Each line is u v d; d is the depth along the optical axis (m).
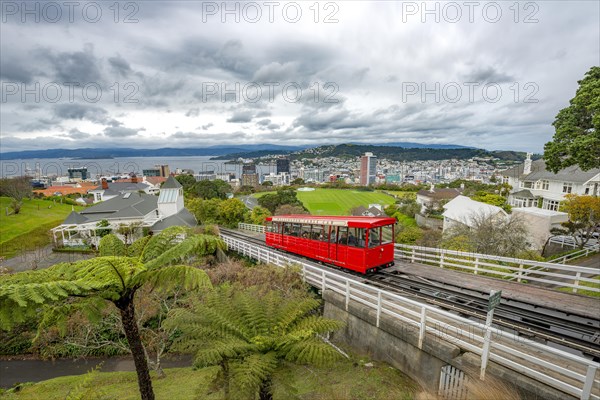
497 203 45.59
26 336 16.67
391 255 14.38
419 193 69.31
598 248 22.97
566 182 38.09
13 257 31.72
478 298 10.58
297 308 8.42
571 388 5.68
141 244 8.27
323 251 15.87
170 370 13.61
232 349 6.73
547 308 9.55
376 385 8.41
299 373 7.29
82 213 42.31
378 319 9.41
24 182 61.53
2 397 11.88
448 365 7.61
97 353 15.83
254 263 20.31
